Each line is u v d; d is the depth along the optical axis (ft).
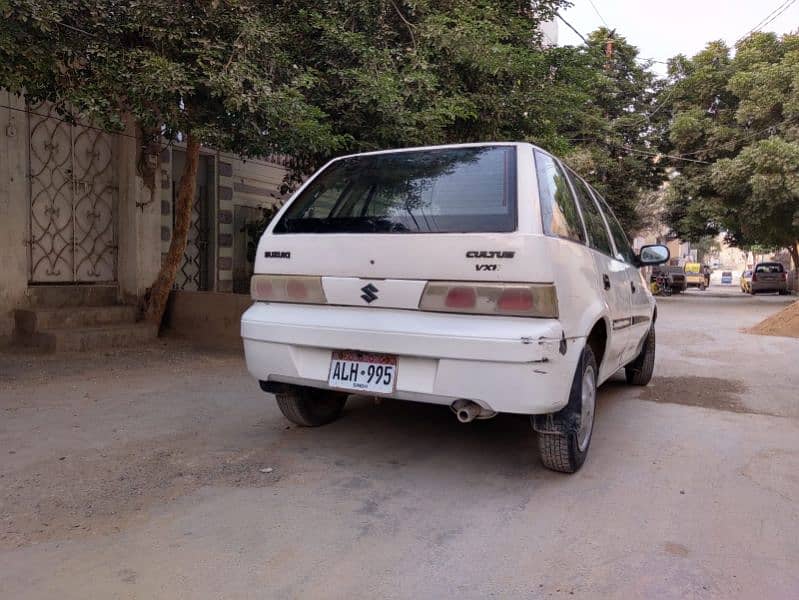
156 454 13.42
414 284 11.36
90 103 17.57
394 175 12.98
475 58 25.79
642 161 79.41
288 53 23.88
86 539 9.60
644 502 11.36
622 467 13.24
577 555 9.38
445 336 10.96
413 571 8.86
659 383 22.47
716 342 34.40
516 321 10.77
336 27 23.98
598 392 20.84
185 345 27.50
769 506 11.25
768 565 9.14
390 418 16.60
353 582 8.54
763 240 72.59
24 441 14.05
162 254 32.63
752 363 27.09
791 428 16.44
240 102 18.72
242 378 21.25
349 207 12.81
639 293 18.57
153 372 21.90
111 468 12.53
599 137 74.74
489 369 10.76
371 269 11.75
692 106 76.38
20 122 25.57
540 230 10.99
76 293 28.27
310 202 13.38
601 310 13.05
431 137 24.40
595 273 13.48
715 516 10.80
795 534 10.14
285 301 12.77
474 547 9.58
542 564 9.11
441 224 11.48
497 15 29.58
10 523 10.07
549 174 12.82
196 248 36.01
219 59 19.99
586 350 12.81
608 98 77.56
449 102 24.11
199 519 10.33
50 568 8.74
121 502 10.95
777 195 61.21
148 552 9.23
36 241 26.94
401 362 11.66
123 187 29.94
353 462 13.20
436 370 11.23
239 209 39.37
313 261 12.37
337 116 24.54
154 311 28.50
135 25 19.02
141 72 18.37
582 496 11.60
